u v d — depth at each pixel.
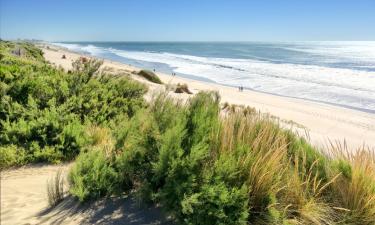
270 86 31.83
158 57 81.25
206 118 3.61
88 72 8.84
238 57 82.69
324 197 3.23
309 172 3.48
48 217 3.05
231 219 2.73
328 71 45.84
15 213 3.14
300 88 30.50
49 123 5.55
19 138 5.32
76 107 6.80
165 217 3.03
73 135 5.37
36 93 6.81
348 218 2.98
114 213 3.09
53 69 10.02
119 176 3.48
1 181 4.07
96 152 3.95
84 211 3.13
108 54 95.00
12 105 6.09
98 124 6.71
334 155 3.74
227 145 3.32
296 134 4.59
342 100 24.88
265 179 2.97
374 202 3.04
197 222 2.74
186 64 58.31
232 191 2.82
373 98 25.69
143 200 3.27
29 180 4.14
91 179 3.41
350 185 3.12
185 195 2.77
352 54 96.75
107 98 7.80
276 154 3.11
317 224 2.89
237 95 23.97
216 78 38.16
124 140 3.95
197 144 3.16
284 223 2.77
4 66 8.38
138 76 23.77
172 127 3.47
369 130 15.37
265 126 3.92
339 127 15.45
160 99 4.08
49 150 5.01
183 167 3.02
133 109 7.62
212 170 3.03
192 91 21.92
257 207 2.96
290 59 73.81
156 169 3.08
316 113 18.73
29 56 23.89
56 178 3.62
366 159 3.38
